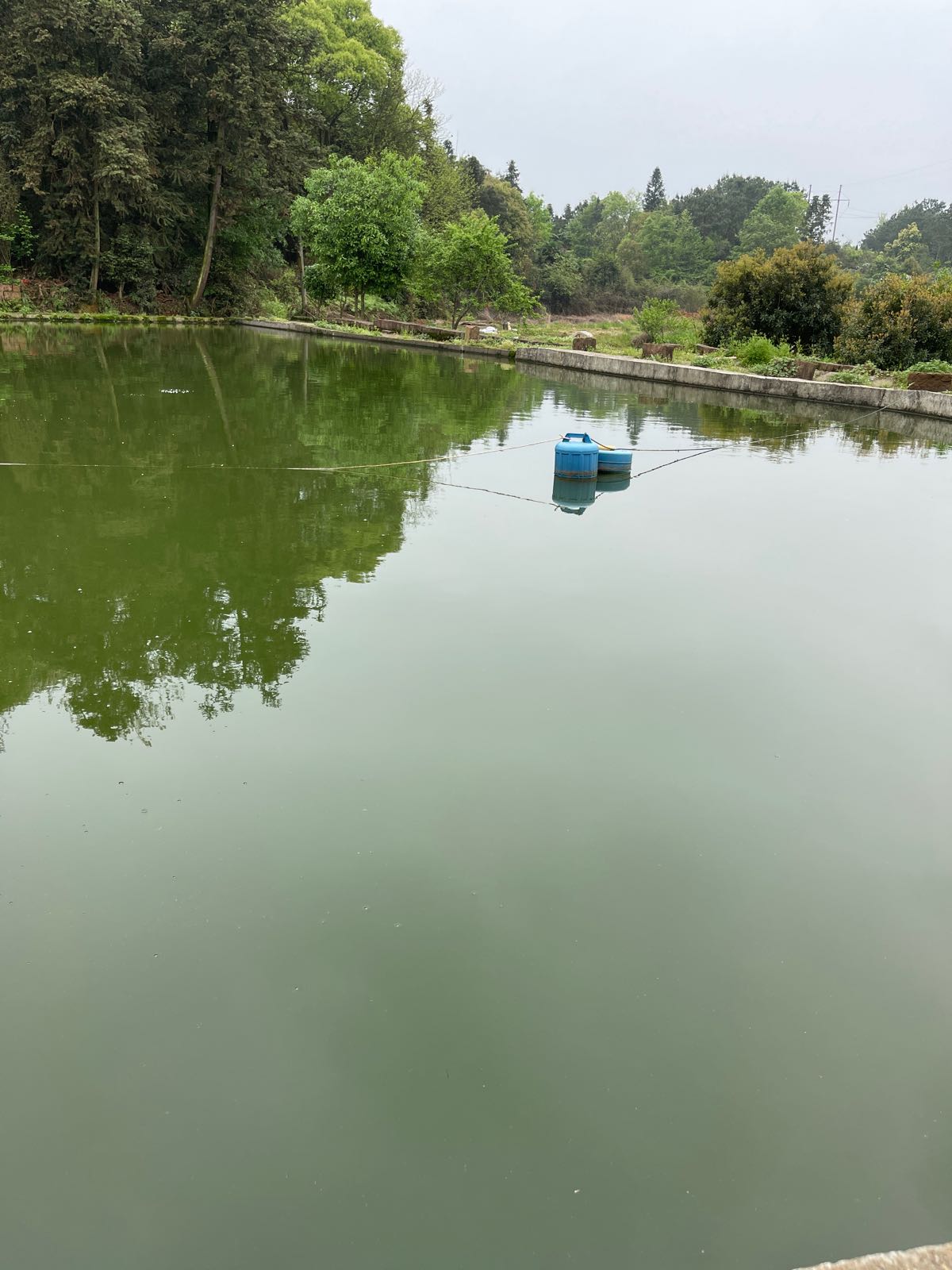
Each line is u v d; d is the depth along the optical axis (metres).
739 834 2.72
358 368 16.86
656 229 79.00
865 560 5.62
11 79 22.92
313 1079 1.84
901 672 3.93
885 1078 1.91
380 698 3.44
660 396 14.90
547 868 2.51
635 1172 1.67
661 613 4.49
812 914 2.40
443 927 2.27
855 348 17.09
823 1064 1.93
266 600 4.42
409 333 25.34
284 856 2.52
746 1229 1.57
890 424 12.30
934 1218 1.61
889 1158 1.72
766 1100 1.84
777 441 10.50
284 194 29.05
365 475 7.45
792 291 19.44
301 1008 2.01
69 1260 1.48
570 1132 1.75
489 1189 1.62
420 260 25.58
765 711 3.50
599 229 85.12
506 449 9.08
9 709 3.30
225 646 3.87
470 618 4.29
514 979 2.12
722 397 15.13
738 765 3.09
